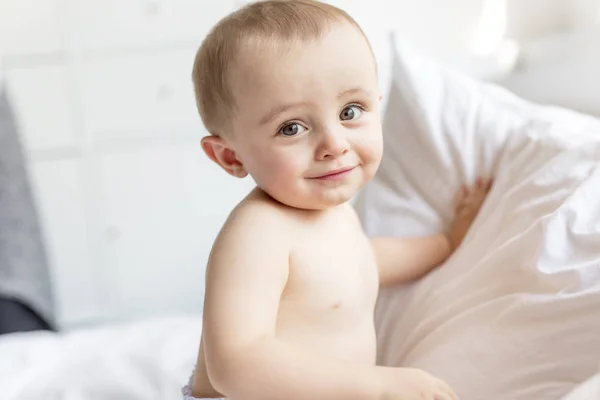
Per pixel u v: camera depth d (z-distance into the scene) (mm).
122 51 2051
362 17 2182
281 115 757
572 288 748
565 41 1807
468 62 2096
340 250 860
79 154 2109
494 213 952
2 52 1997
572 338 729
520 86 1969
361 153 793
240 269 761
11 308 1509
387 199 1137
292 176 773
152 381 1058
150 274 2260
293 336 826
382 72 2205
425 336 933
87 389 1053
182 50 2074
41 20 1994
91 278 2230
